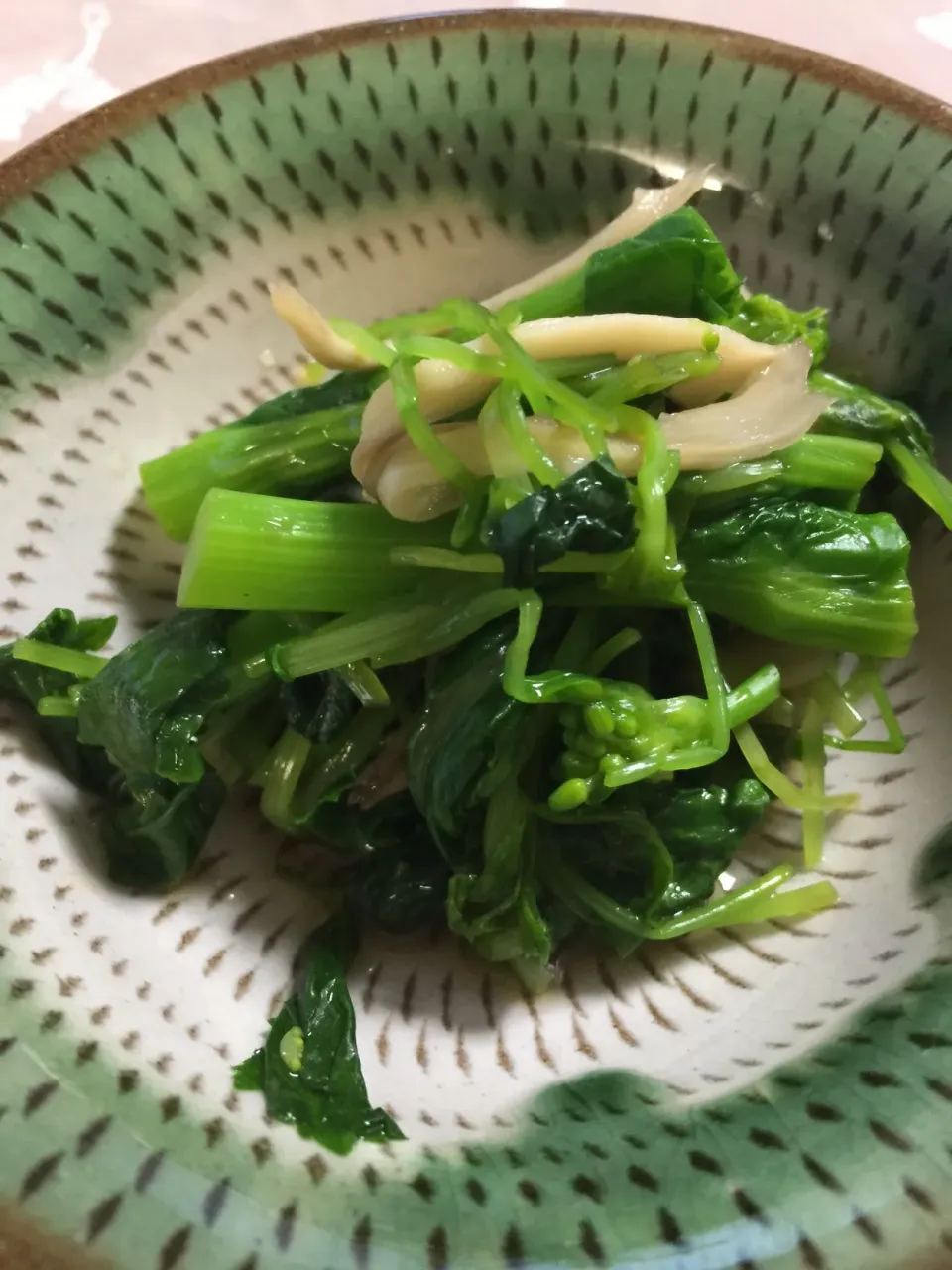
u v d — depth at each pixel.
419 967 0.12
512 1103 0.09
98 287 0.12
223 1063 0.09
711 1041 0.10
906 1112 0.07
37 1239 0.06
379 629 0.11
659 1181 0.07
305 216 0.13
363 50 0.13
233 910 0.11
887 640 0.11
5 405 0.11
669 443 0.11
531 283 0.13
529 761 0.11
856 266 0.12
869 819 0.12
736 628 0.12
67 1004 0.08
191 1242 0.06
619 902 0.11
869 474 0.12
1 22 0.17
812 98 0.12
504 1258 0.07
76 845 0.11
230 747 0.12
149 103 0.12
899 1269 0.06
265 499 0.11
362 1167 0.08
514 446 0.10
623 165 0.13
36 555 0.11
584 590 0.11
